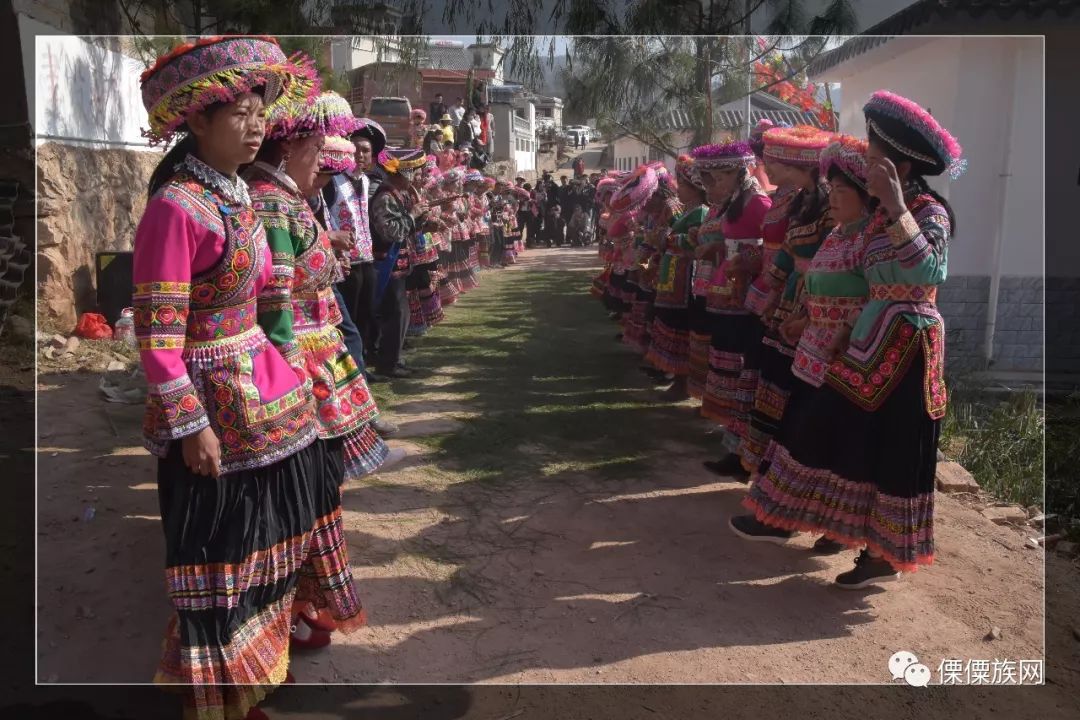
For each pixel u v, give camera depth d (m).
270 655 2.72
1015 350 8.44
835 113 11.82
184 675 2.56
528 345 9.04
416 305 8.43
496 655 3.30
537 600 3.71
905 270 3.49
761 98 10.91
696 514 4.65
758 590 3.85
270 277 2.77
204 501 2.60
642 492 4.94
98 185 8.59
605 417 6.39
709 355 5.88
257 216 2.71
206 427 2.50
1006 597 3.82
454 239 11.42
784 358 4.55
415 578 3.87
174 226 2.42
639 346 7.93
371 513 4.56
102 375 6.84
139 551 3.98
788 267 4.55
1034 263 8.38
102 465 4.99
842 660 3.33
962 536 4.42
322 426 3.25
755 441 4.67
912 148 3.49
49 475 4.82
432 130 13.88
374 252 7.02
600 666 3.25
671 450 5.68
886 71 9.91
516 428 6.08
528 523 4.49
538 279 15.47
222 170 2.57
